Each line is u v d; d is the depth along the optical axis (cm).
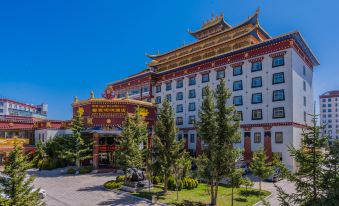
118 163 3003
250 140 4722
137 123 3469
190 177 2984
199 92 5778
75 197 2578
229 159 2127
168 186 2883
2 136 5194
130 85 7475
